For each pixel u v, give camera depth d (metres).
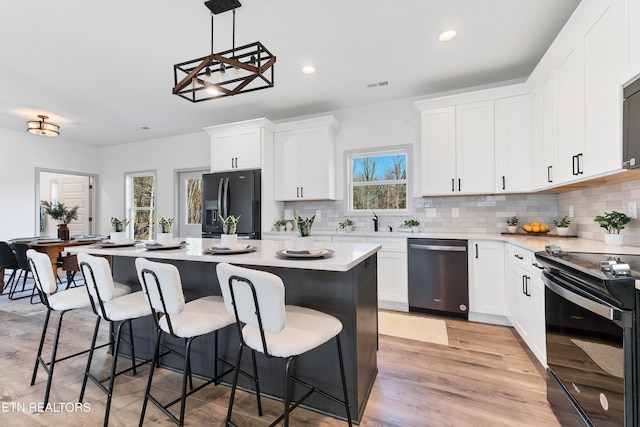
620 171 1.61
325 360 1.68
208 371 2.03
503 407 1.71
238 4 2.08
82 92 3.56
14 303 3.79
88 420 1.64
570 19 1.96
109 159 6.18
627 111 1.49
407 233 3.44
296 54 2.76
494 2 2.10
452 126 3.28
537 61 2.91
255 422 1.61
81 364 2.23
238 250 1.83
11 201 5.02
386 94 3.69
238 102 3.90
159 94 3.63
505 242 2.83
